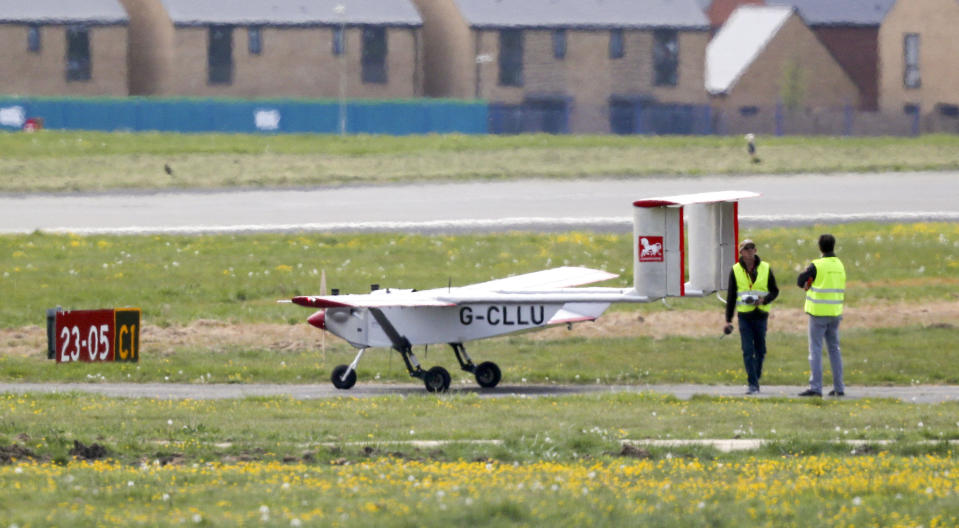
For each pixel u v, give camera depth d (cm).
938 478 3547
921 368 7212
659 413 5188
